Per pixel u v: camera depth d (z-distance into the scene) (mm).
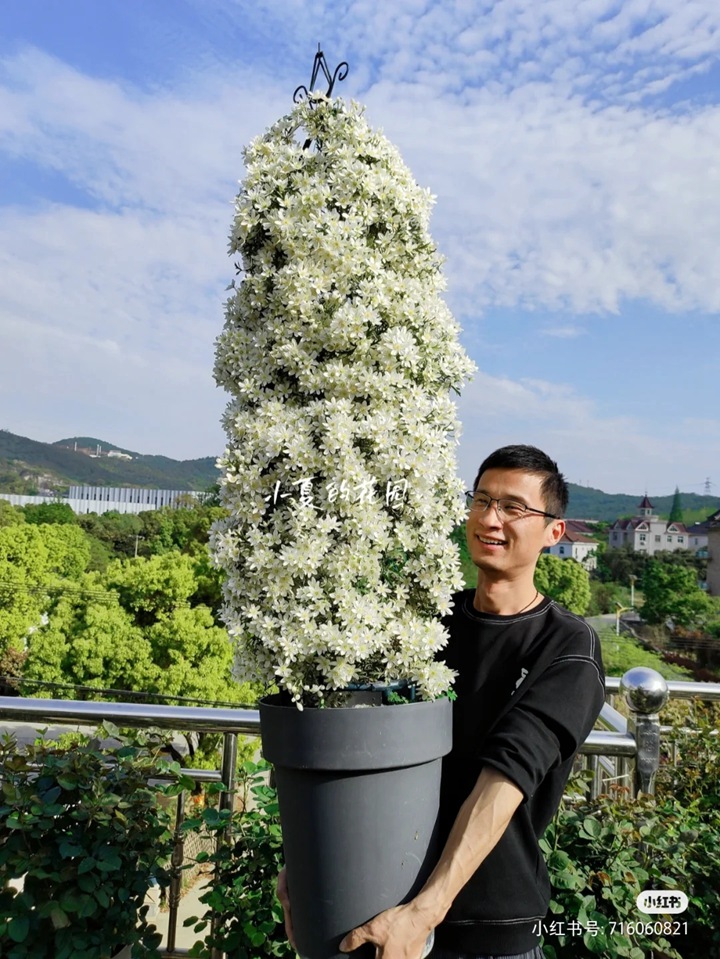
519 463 1854
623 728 2830
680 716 3678
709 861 2482
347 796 1550
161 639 15742
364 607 1585
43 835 2262
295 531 1595
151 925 2324
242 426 1676
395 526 1703
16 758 2389
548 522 1871
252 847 2346
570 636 1779
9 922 2109
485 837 1489
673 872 2443
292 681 1584
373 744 1533
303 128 1865
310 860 1577
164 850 2395
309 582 1608
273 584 1604
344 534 1631
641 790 2611
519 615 1852
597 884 2283
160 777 2549
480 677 1826
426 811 1630
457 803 1790
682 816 2621
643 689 2553
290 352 1665
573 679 1685
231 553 1640
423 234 1837
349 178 1737
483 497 1873
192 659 15727
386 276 1726
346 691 1665
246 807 2684
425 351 1762
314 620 1595
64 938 2121
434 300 1790
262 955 2303
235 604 1661
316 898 1576
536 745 1571
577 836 2412
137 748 2500
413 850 1594
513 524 1829
